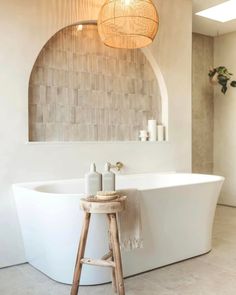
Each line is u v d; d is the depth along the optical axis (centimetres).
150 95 407
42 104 327
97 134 366
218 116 554
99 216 242
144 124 403
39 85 325
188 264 288
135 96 395
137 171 381
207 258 303
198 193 301
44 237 256
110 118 376
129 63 390
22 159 299
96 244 244
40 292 235
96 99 365
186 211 295
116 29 304
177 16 412
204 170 551
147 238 270
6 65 290
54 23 317
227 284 247
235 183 533
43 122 328
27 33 300
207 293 232
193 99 535
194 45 534
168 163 408
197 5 430
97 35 364
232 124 535
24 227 284
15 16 294
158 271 273
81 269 223
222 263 290
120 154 368
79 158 336
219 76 511
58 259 249
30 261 290
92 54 362
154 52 392
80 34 353
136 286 244
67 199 237
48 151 315
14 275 268
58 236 246
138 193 246
